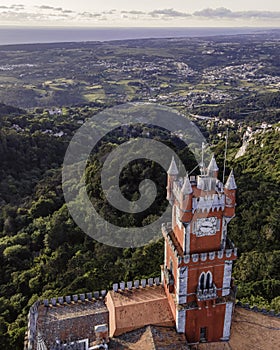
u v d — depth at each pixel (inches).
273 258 3331.7
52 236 3789.4
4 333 2664.9
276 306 2583.7
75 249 3614.7
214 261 1905.8
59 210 4151.1
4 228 4212.6
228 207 1840.6
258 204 4210.1
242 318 2196.1
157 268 3088.1
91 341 2005.4
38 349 1809.8
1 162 5147.6
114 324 1979.6
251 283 3046.3
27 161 5502.0
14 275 3417.8
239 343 2065.7
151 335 1925.4
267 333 2117.4
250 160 5964.6
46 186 4810.5
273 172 5191.9
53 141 6077.8
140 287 2204.7
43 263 3528.5
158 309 2041.1
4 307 3021.7
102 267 3176.7
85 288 2839.6
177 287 1945.1
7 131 5703.7
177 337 1964.8
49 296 2817.4
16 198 4758.9
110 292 2169.0
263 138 6437.0
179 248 1956.2
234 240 3806.6
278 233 3772.1
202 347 2030.0
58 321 2043.6
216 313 2001.7
